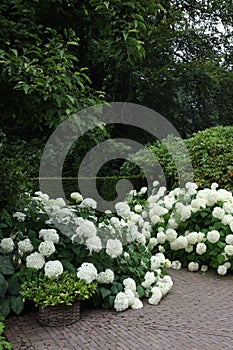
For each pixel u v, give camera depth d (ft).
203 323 11.12
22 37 12.11
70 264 12.48
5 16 12.53
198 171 24.67
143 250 15.07
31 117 12.75
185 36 44.37
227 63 46.80
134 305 12.37
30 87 10.02
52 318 10.94
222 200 17.93
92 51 15.23
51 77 10.36
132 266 13.96
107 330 10.66
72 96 11.21
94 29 13.76
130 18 11.98
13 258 12.18
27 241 12.32
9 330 10.69
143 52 12.15
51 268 11.46
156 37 40.86
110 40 12.60
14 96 11.80
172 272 16.92
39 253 12.12
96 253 13.14
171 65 42.88
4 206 13.41
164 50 43.06
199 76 43.14
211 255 16.84
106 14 12.38
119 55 12.51
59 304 10.92
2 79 10.77
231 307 12.43
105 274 12.46
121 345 9.73
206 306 12.55
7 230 13.29
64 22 13.37
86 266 11.78
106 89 40.83
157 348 9.55
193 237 16.89
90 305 12.60
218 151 24.18
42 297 10.86
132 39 11.80
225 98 45.83
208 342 9.86
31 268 11.75
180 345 9.70
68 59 11.55
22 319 11.50
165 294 13.83
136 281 13.57
